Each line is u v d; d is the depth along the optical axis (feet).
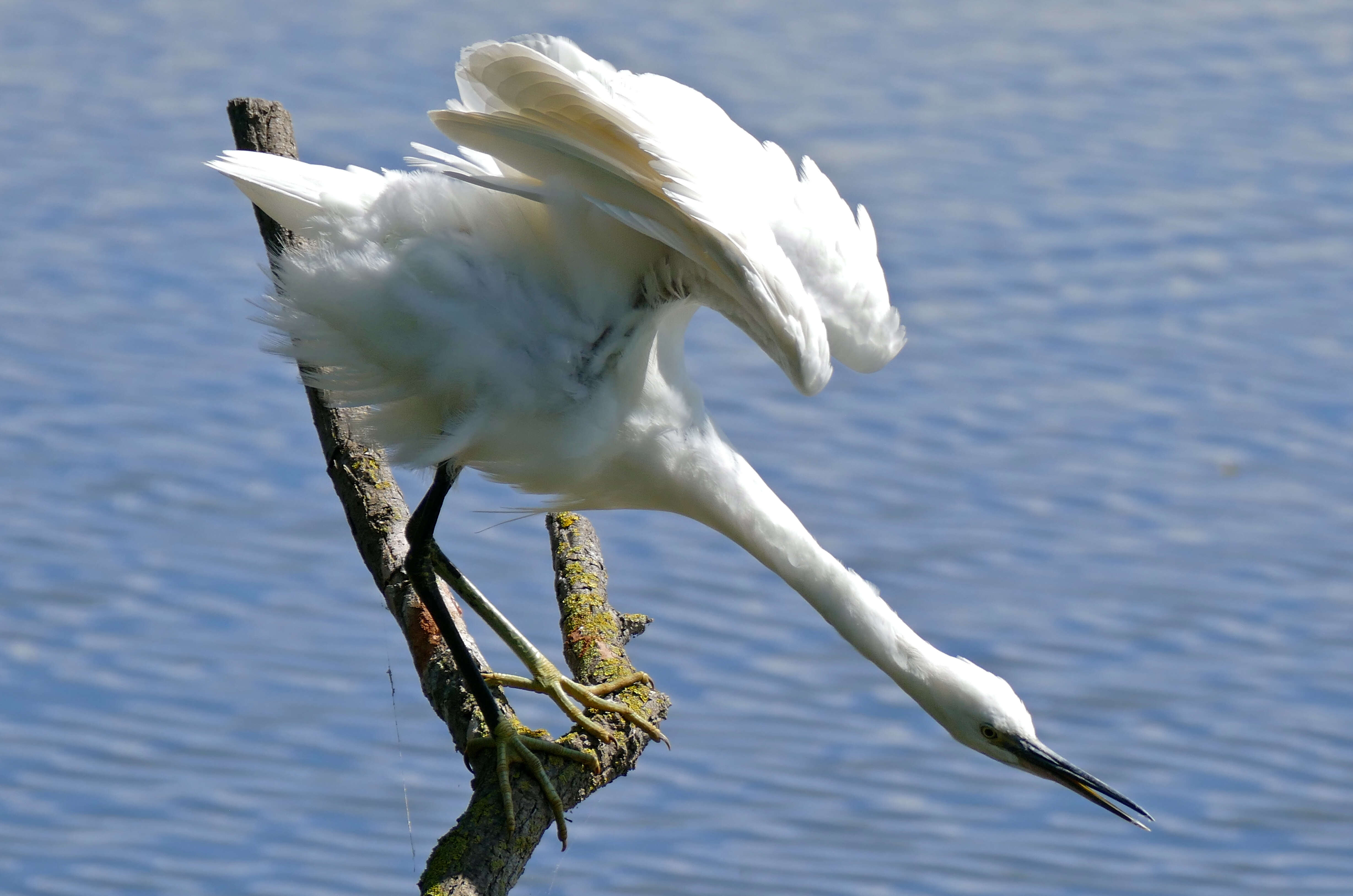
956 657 32.37
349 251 28.17
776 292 25.64
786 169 32.17
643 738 29.94
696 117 30.60
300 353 29.48
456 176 26.71
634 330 29.07
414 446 29.84
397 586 31.99
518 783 27.94
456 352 28.27
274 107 35.53
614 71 26.35
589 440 29.50
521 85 25.53
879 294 31.58
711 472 30.60
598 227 28.14
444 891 25.79
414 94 102.27
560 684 30.14
